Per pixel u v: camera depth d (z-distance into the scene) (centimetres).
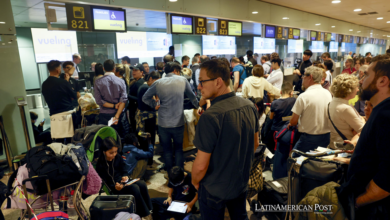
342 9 841
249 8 668
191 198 251
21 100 367
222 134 136
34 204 172
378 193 104
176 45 1109
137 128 367
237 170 145
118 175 250
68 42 856
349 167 124
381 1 716
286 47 1262
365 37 1518
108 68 335
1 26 353
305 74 249
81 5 404
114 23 445
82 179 174
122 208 202
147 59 1118
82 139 221
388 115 101
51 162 166
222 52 1265
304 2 718
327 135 241
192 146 412
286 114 302
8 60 365
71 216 180
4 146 356
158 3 490
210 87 143
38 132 439
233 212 160
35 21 812
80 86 503
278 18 759
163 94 296
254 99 346
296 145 256
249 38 1381
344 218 121
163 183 321
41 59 806
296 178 165
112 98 335
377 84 112
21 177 170
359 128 203
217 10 594
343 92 212
